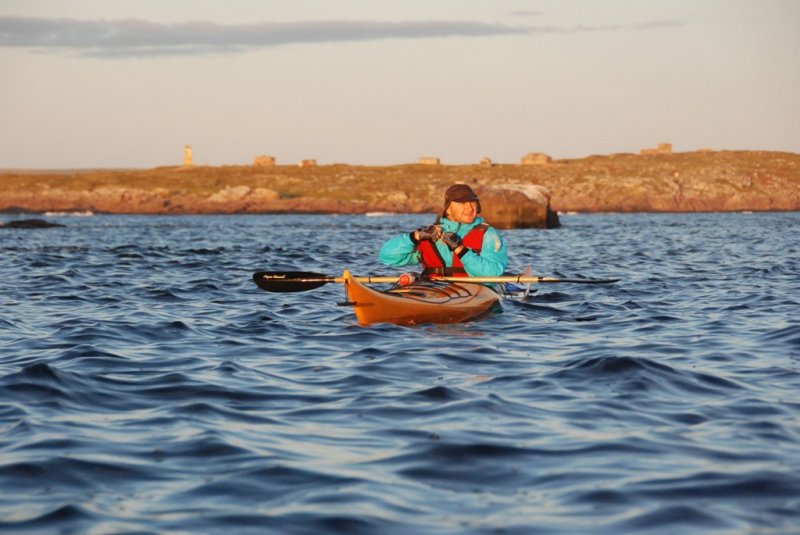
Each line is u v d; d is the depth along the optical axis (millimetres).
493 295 12914
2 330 11586
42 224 64250
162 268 23422
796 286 17359
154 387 8039
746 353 9734
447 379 8336
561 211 128750
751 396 7621
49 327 11875
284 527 4609
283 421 6840
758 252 30859
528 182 153000
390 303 11641
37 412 7008
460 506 4930
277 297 15586
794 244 36812
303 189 146375
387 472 5535
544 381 8188
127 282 18875
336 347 10203
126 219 94500
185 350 10070
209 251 32312
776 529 4547
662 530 4551
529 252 31562
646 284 17922
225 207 125062
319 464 5691
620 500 4996
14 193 129375
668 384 8039
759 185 142625
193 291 16797
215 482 5336
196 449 6004
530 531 4562
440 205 129250
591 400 7438
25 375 8078
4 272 21906
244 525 4637
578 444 6125
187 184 153000
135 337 11016
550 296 15227
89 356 9500
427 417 6887
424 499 5047
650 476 5418
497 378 8375
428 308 11789
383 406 7273
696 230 54188
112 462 5715
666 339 10742
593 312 13289
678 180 138125
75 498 5039
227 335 11180
